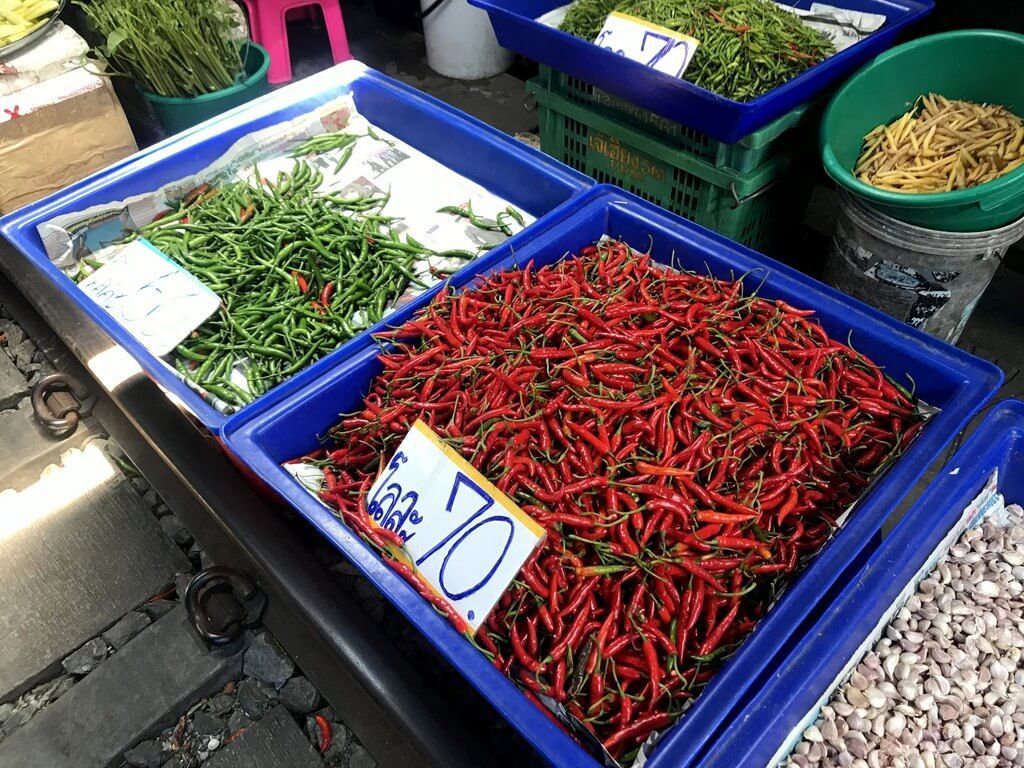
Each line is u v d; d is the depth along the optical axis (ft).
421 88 7.42
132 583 3.82
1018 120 3.97
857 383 3.19
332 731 3.34
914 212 3.61
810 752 2.79
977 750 2.83
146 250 4.01
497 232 4.39
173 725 3.43
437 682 3.38
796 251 5.37
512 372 3.17
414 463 2.82
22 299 5.07
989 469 3.15
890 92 4.22
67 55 4.95
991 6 4.79
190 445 3.78
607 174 5.03
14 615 3.72
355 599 3.61
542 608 2.60
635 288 3.64
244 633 3.58
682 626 2.55
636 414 2.98
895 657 2.98
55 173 5.03
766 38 4.43
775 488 2.83
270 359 3.78
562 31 4.81
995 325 4.78
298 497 2.84
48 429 4.43
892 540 2.83
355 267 4.03
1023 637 3.06
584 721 2.41
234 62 5.62
